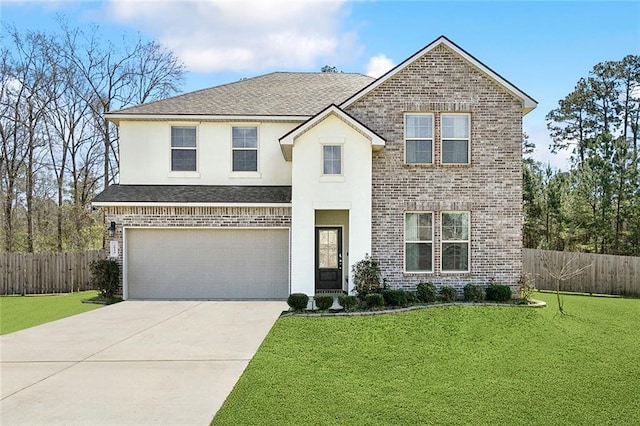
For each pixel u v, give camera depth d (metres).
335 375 7.73
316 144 14.91
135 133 16.78
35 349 9.36
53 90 29.39
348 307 13.12
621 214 23.92
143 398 6.64
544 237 27.59
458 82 15.51
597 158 24.62
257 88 19.45
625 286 18.06
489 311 13.00
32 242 28.81
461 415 6.09
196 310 13.61
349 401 6.54
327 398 6.65
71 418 5.94
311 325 11.48
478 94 15.51
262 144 16.95
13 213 30.17
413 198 15.35
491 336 10.49
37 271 18.73
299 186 14.89
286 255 15.82
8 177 28.48
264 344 9.67
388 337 10.36
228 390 6.96
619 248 24.16
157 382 7.33
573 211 24.78
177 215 15.56
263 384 7.21
